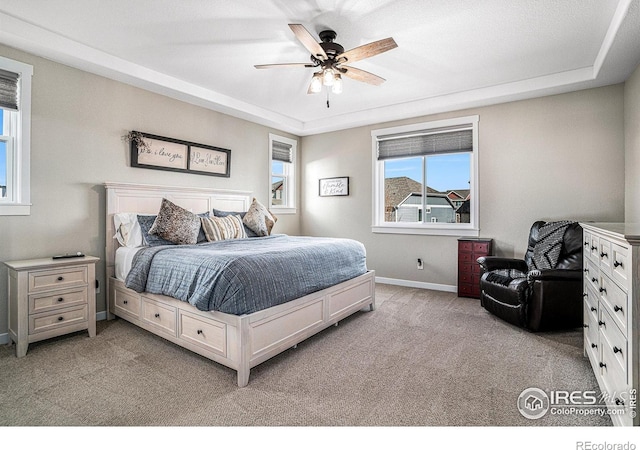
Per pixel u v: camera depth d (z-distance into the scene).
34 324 2.59
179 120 4.12
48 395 1.99
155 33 2.82
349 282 3.29
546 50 3.08
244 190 4.97
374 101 4.60
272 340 2.36
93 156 3.34
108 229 3.36
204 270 2.34
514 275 3.31
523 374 2.25
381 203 5.28
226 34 2.84
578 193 3.72
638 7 2.21
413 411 1.84
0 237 2.76
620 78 3.37
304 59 3.31
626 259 1.45
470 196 4.42
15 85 2.84
